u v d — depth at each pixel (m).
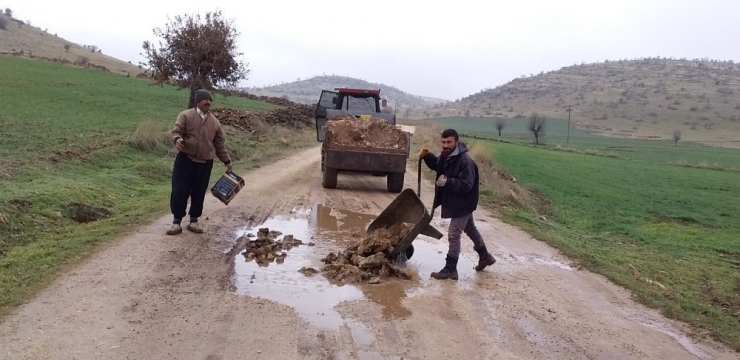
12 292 5.79
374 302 6.38
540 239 10.86
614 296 7.43
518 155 42.84
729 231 18.14
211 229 9.16
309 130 38.88
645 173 39.84
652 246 13.81
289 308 5.99
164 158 16.62
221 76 26.98
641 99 192.25
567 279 8.05
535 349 5.44
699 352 5.73
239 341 5.07
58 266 6.70
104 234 8.25
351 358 4.91
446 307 6.38
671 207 23.23
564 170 34.78
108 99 32.22
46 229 8.39
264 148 24.03
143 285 6.30
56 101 27.47
